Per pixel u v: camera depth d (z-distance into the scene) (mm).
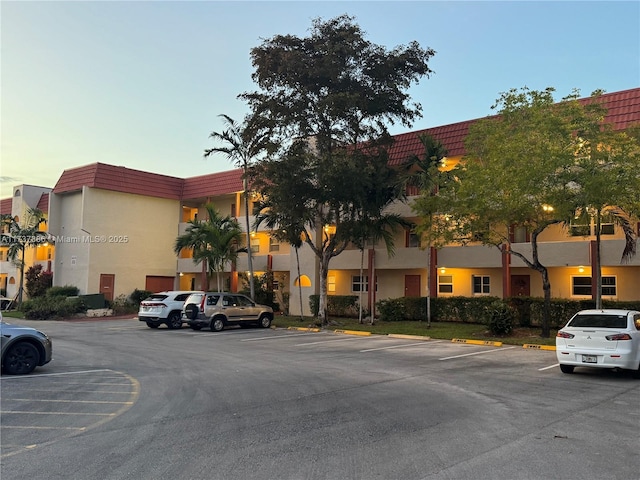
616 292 24812
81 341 20062
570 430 7586
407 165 26250
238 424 7836
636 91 22562
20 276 42812
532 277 27203
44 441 6973
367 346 18875
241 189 37500
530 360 15352
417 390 10617
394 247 28625
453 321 27141
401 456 6344
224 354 16406
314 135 25797
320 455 6371
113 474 5695
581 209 18516
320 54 24375
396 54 24797
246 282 35406
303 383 11344
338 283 33625
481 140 21172
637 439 7129
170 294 26438
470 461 6168
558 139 18266
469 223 20812
